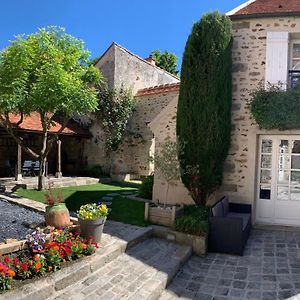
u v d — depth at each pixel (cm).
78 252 453
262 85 775
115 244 532
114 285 432
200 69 754
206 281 501
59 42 959
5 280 356
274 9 806
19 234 534
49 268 404
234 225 604
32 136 1370
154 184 891
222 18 755
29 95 848
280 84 755
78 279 425
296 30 763
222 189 798
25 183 1050
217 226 614
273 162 779
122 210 789
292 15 752
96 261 460
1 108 824
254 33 785
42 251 418
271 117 730
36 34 908
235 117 791
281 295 451
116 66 1370
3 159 1327
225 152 770
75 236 502
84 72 1000
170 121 872
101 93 1373
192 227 609
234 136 791
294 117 718
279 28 772
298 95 719
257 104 746
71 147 1514
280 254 596
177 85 1317
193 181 766
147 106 1402
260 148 788
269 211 783
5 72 831
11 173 1227
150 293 424
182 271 536
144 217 704
